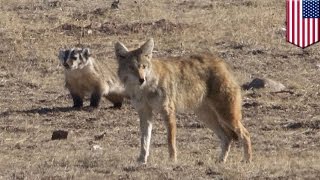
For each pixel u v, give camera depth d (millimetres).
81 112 26703
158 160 18781
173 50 34594
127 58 18609
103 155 19719
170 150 18750
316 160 19125
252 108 26281
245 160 19250
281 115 25703
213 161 18984
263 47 34594
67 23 37969
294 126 24203
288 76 31141
